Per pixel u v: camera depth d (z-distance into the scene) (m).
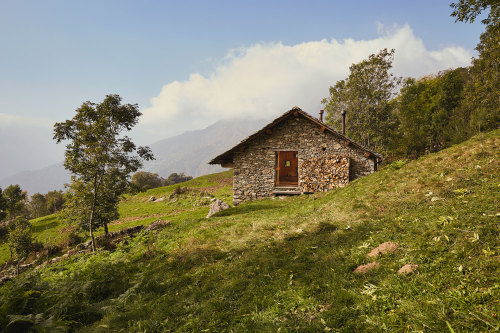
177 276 6.44
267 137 17.89
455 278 3.54
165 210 32.25
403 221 6.29
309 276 4.82
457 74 36.94
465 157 9.12
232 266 6.17
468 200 6.01
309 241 6.74
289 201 14.76
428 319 2.91
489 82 27.45
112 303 5.59
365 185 10.95
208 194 37.28
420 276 3.82
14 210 53.28
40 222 35.28
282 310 3.94
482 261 3.69
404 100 42.50
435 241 4.70
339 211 8.93
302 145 17.34
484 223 4.71
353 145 16.56
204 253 7.44
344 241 6.23
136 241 11.89
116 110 17.22
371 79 38.50
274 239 7.59
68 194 18.08
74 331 4.73
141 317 4.66
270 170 17.72
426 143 36.59
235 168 18.28
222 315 4.14
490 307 2.80
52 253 22.06
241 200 18.09
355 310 3.50
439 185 7.75
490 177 6.93
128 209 36.12
